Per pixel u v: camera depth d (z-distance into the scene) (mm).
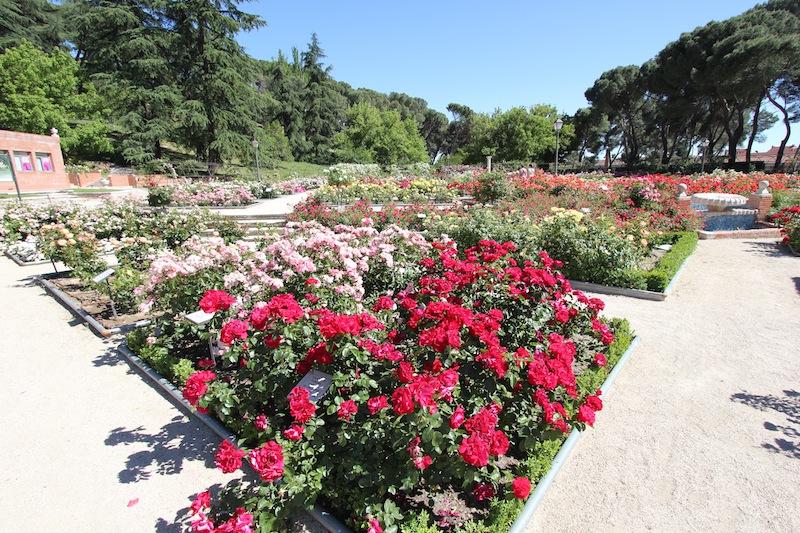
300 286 3988
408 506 2475
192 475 2936
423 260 4906
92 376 4301
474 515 2445
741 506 2602
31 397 3936
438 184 17375
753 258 8422
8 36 34844
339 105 52125
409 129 52531
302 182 24438
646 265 7781
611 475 2871
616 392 3855
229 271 4414
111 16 28766
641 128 42562
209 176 29250
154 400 3877
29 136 22984
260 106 33844
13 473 2990
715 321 5422
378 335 3076
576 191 12375
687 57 27891
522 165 33250
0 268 8594
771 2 29297
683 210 10469
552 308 3775
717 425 3373
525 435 2576
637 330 5188
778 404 3635
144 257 6734
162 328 4395
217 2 29453
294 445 2529
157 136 29125
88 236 6898
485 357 2492
